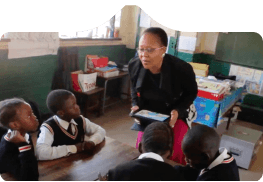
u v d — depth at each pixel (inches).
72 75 136.3
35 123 47.4
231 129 112.5
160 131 38.0
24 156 41.8
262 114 154.3
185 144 36.9
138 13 174.7
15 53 110.7
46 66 127.0
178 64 59.3
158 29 53.6
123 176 31.9
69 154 48.2
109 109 163.6
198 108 109.1
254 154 104.2
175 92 62.3
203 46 171.0
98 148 51.9
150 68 58.0
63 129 52.6
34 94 124.8
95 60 148.6
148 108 65.8
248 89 158.7
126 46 187.2
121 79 184.2
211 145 35.4
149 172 31.4
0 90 110.0
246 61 156.9
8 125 44.7
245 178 50.4
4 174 42.2
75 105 52.5
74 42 143.2
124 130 132.9
